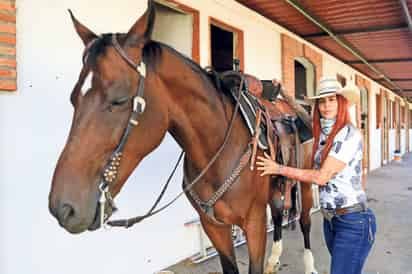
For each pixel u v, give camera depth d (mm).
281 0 4078
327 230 2006
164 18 3631
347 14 4539
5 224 2166
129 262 2914
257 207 1814
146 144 1277
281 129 2283
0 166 2135
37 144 2307
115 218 2768
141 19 1237
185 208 3439
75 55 2500
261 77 4613
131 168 1254
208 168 1650
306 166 2744
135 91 1200
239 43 4195
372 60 7688
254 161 1754
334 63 7324
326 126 1881
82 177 1100
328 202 1839
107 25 2689
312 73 6332
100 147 1133
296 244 3850
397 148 15094
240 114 1795
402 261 3330
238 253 3561
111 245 2770
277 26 4926
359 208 1788
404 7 4105
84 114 1125
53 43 2371
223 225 1824
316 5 4207
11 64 2111
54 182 1101
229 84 1837
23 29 2213
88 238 2607
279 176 2197
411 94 15031
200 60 3502
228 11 3936
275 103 2639
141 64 1232
